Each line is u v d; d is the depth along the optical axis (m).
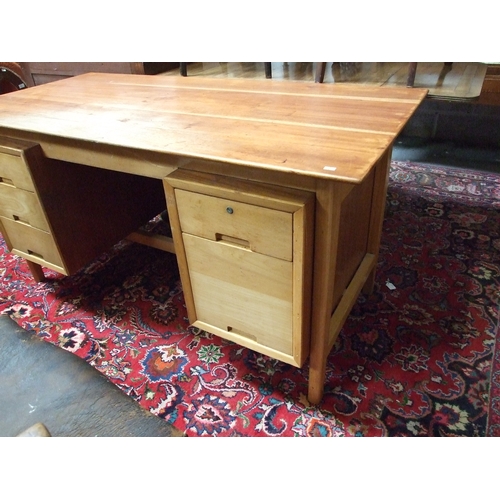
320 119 1.05
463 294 1.49
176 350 1.34
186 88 1.46
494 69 1.72
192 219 0.97
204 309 1.13
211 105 1.23
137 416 0.72
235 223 0.91
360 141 0.89
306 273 0.90
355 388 1.18
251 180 0.88
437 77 2.15
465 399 1.13
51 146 1.20
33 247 1.47
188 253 1.04
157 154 0.99
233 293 1.03
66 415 0.72
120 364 1.30
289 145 0.89
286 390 1.19
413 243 1.79
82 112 1.23
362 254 1.36
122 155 1.06
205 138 0.96
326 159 0.81
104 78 1.70
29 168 1.22
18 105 1.34
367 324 1.38
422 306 1.44
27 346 0.84
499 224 1.88
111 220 1.56
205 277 1.05
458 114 2.49
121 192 1.57
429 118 2.59
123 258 1.81
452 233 1.84
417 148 2.58
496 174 2.26
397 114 1.05
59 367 0.79
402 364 1.24
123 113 1.20
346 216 1.08
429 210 2.02
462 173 2.30
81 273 1.73
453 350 1.27
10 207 1.39
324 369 1.10
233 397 1.18
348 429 1.08
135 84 1.56
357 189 1.12
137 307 1.54
